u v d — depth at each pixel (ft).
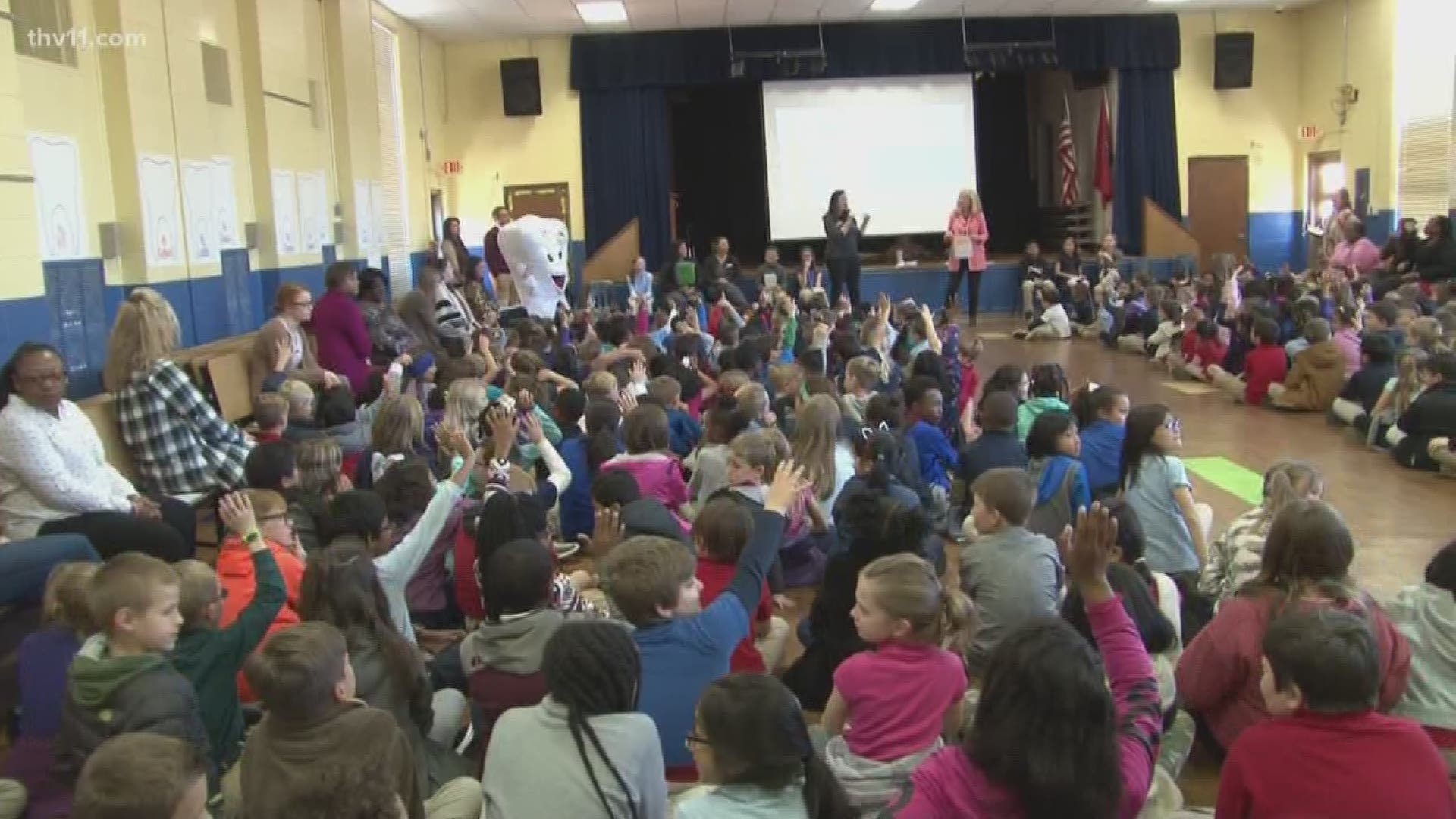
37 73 17.74
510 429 13.42
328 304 22.20
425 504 11.97
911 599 7.76
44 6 18.01
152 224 20.89
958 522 15.87
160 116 21.38
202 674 8.00
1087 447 15.39
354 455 15.98
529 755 6.43
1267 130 50.14
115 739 5.32
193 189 22.86
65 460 12.56
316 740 6.18
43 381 12.42
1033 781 4.74
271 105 27.12
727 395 16.79
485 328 27.61
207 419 15.10
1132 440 13.19
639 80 47.24
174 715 7.03
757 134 59.31
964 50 47.47
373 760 5.72
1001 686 4.91
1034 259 47.96
